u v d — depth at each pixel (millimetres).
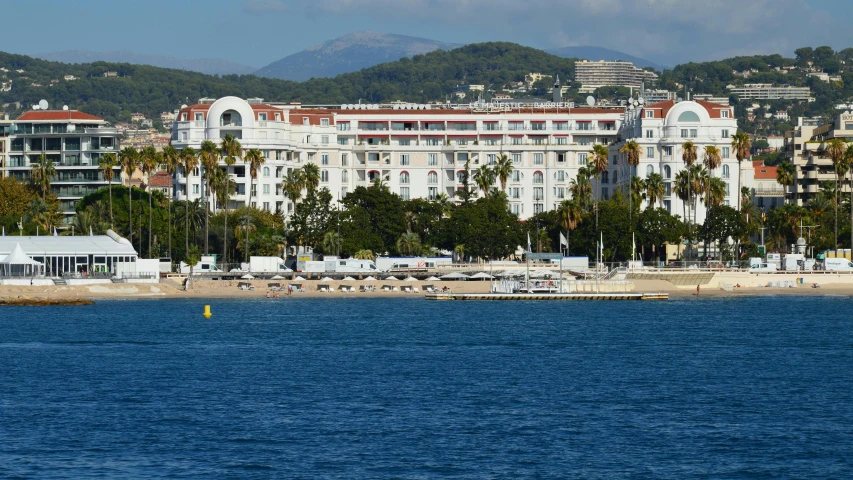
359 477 140250
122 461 147125
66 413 175375
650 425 167750
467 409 179375
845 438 159875
